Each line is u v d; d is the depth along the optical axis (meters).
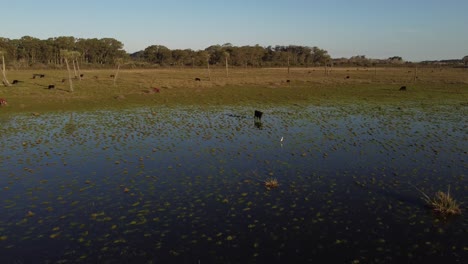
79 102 44.94
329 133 27.59
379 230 12.15
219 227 12.48
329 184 16.58
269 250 11.00
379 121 32.31
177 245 11.33
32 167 19.42
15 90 54.28
